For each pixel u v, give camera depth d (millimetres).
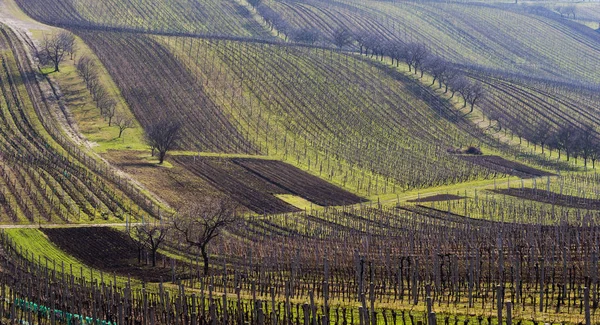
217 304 166250
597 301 152000
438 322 147375
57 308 169250
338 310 158125
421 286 168500
